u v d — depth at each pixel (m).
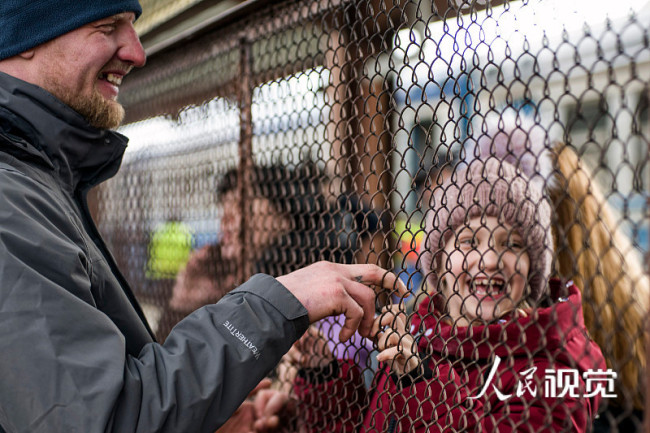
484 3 0.83
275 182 1.33
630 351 0.62
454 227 0.92
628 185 0.72
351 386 1.14
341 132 1.07
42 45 1.04
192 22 1.68
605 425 0.86
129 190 2.15
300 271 0.92
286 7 1.27
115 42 1.11
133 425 0.74
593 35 0.71
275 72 1.32
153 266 1.98
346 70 1.13
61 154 1.07
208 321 0.82
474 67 0.78
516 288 0.87
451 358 0.97
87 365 0.73
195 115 1.71
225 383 0.80
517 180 0.84
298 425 1.25
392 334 0.94
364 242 1.21
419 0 0.87
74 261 0.83
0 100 1.01
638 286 0.84
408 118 1.17
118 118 1.16
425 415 0.92
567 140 0.67
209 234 1.63
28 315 0.73
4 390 0.71
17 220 0.79
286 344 0.85
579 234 0.94
